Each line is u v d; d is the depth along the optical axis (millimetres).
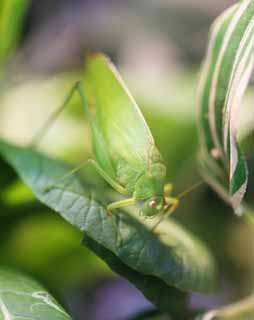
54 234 330
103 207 249
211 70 259
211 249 413
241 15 245
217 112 251
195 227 407
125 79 440
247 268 415
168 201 262
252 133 362
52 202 246
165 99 415
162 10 663
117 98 255
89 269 362
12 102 430
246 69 225
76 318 410
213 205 411
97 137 262
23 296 230
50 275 346
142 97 417
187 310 258
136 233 248
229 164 243
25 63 567
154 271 243
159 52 626
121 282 430
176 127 403
